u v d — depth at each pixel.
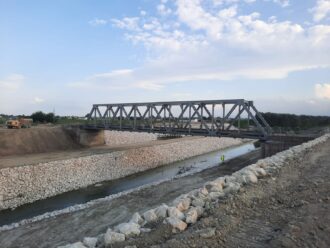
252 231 7.67
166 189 23.98
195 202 9.70
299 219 8.04
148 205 18.94
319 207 8.84
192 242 7.07
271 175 13.39
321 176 12.94
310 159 17.81
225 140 78.31
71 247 7.52
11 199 28.28
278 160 17.20
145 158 48.47
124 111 51.72
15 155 42.41
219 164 41.12
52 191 31.72
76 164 38.28
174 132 42.78
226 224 7.98
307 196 10.04
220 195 10.36
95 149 50.41
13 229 16.77
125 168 42.97
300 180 12.42
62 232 14.88
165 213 9.03
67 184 34.00
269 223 8.11
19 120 62.84
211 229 7.59
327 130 53.16
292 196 10.20
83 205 22.02
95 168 39.72
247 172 12.89
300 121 86.38
